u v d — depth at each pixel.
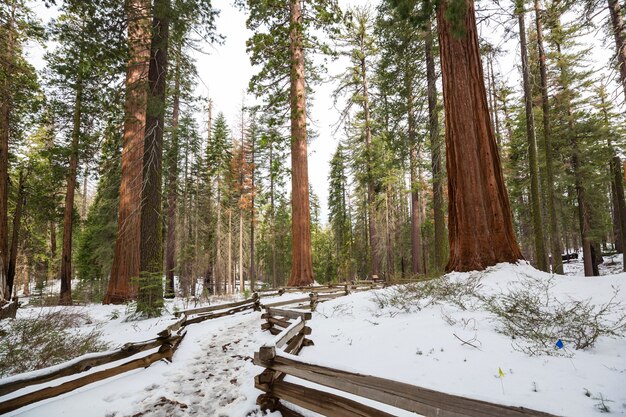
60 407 3.56
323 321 7.18
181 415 3.45
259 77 14.16
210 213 27.16
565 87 17.56
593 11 10.26
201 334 7.17
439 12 9.34
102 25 9.68
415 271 20.14
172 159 21.03
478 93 8.86
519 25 14.08
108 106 11.15
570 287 6.23
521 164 22.52
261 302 11.39
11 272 16.92
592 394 2.91
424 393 2.33
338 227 37.41
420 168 20.81
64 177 17.69
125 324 8.81
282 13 15.39
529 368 3.58
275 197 34.59
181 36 11.11
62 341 5.61
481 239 8.12
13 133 16.03
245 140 33.25
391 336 5.28
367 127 21.89
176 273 24.42
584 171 19.27
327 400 2.88
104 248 20.47
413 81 14.98
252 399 3.71
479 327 4.93
